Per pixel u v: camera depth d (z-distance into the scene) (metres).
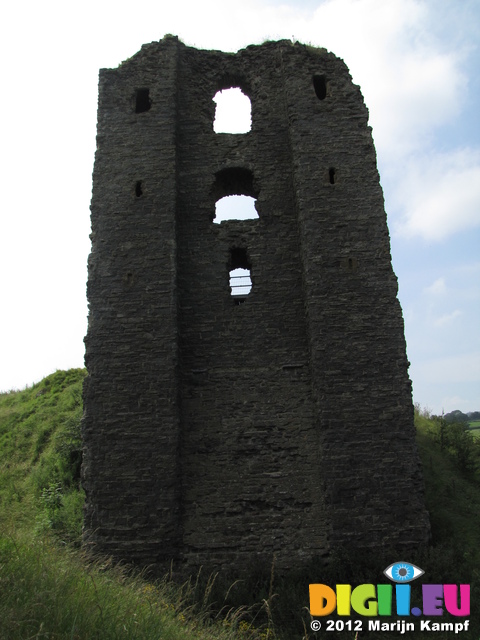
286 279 12.93
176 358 11.53
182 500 10.83
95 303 12.05
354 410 11.03
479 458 15.98
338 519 10.29
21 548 6.02
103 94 14.10
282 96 14.75
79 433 17.16
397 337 11.59
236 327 12.52
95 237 12.63
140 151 13.41
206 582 9.82
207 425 11.59
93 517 10.48
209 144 14.31
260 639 7.81
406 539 10.17
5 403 25.73
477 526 11.66
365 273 12.12
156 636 4.98
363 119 13.66
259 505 10.80
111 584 6.44
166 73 14.30
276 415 11.62
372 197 12.81
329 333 11.60
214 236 13.38
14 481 16.77
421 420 19.42
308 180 12.96
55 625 4.41
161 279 12.16
